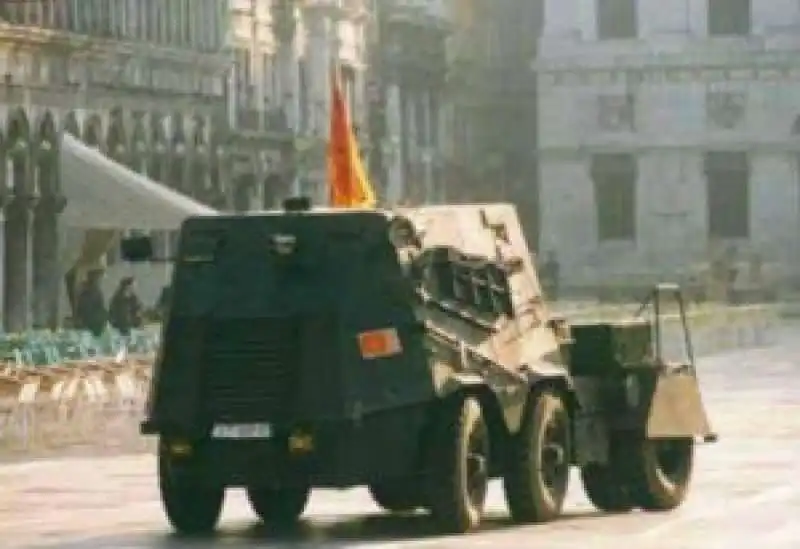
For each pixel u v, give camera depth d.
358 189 85.25
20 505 56.31
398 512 53.69
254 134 148.25
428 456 47.47
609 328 52.56
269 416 47.19
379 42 178.38
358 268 47.62
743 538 47.50
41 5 113.69
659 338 54.22
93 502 57.00
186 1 134.62
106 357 81.94
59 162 105.94
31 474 63.94
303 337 47.34
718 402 93.75
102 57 120.81
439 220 49.19
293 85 157.38
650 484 52.72
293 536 48.50
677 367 53.75
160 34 130.50
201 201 137.50
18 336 83.12
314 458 47.06
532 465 49.44
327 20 162.50
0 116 108.94
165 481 48.59
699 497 56.53
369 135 174.75
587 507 54.56
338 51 165.75
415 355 47.19
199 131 137.25
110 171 104.06
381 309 47.38
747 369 116.75
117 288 109.56
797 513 52.72
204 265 48.28
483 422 48.38
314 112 161.00
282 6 154.38
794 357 128.00
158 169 130.62
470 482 48.06
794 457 68.50
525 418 49.56
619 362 52.34
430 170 192.50
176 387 47.75
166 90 131.25
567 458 51.00
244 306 47.75
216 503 49.47
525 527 49.19
